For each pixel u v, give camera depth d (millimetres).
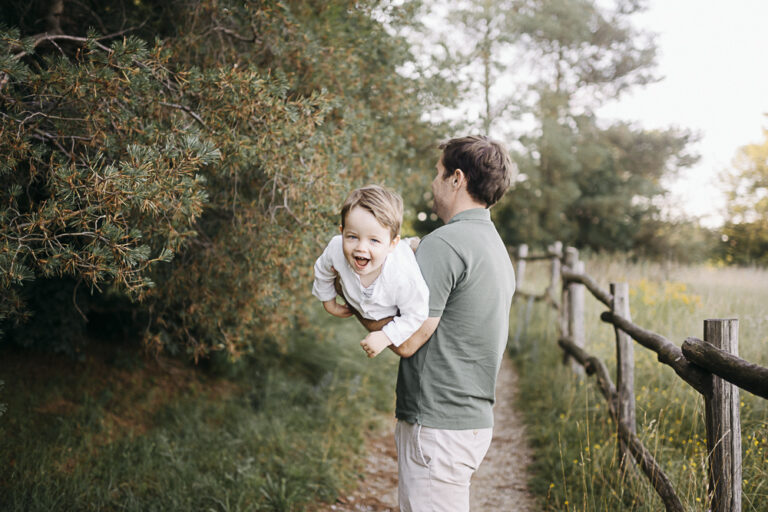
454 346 1754
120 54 2029
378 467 4020
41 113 2053
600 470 3160
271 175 2951
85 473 3195
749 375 1777
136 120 2330
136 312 4371
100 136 2250
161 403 4344
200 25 3221
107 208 1892
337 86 3514
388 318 1783
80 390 4125
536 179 18875
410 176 5055
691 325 4633
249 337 4297
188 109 2434
